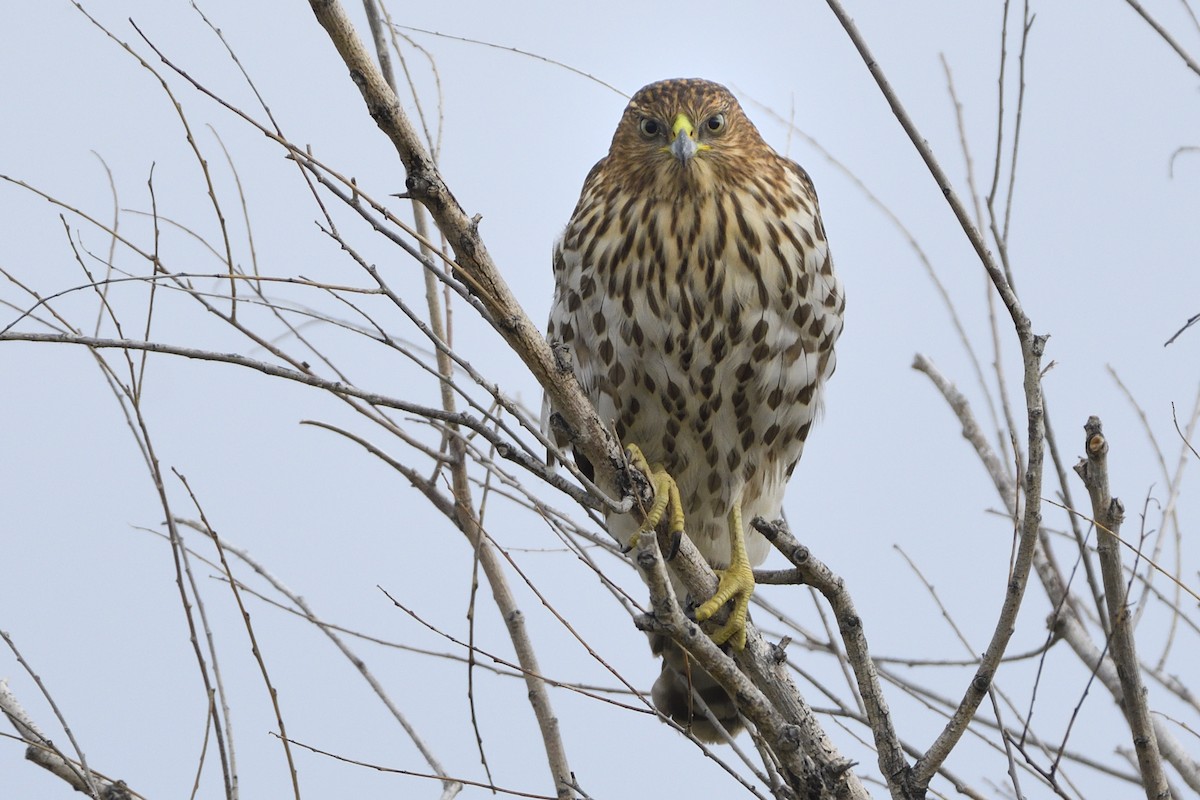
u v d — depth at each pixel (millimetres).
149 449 7859
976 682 7336
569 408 7895
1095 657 9227
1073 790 8125
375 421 9148
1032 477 7016
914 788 7633
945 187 7090
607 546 8750
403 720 8703
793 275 10797
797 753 7457
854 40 7168
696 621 9219
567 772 9008
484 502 8367
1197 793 8969
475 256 7258
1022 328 7023
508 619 9484
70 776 7930
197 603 7832
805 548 8133
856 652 8102
